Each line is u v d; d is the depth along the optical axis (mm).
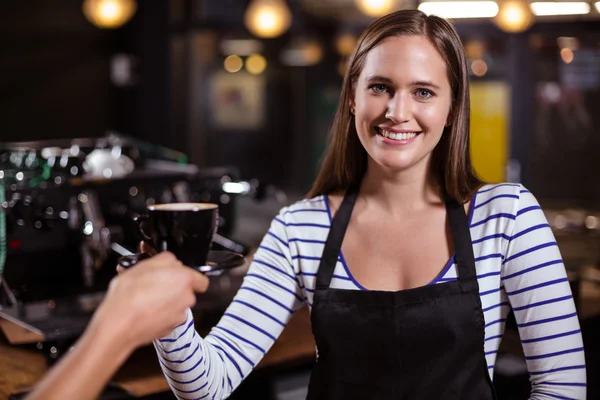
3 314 2219
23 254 2602
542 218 1354
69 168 2902
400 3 6004
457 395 1326
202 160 7551
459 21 5883
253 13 6035
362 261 1396
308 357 2162
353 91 1431
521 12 5109
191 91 7375
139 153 3447
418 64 1307
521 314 1334
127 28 7422
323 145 7898
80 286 2592
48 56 7223
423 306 1323
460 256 1349
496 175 6184
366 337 1341
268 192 3203
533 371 1337
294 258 1447
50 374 785
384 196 1422
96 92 7484
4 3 6973
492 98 6094
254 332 1418
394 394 1338
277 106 7938
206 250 1162
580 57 5684
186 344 1224
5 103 7082
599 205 5883
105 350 795
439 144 1434
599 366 2430
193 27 7129
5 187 2578
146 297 834
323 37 6930
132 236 2930
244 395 2492
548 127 5906
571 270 2506
